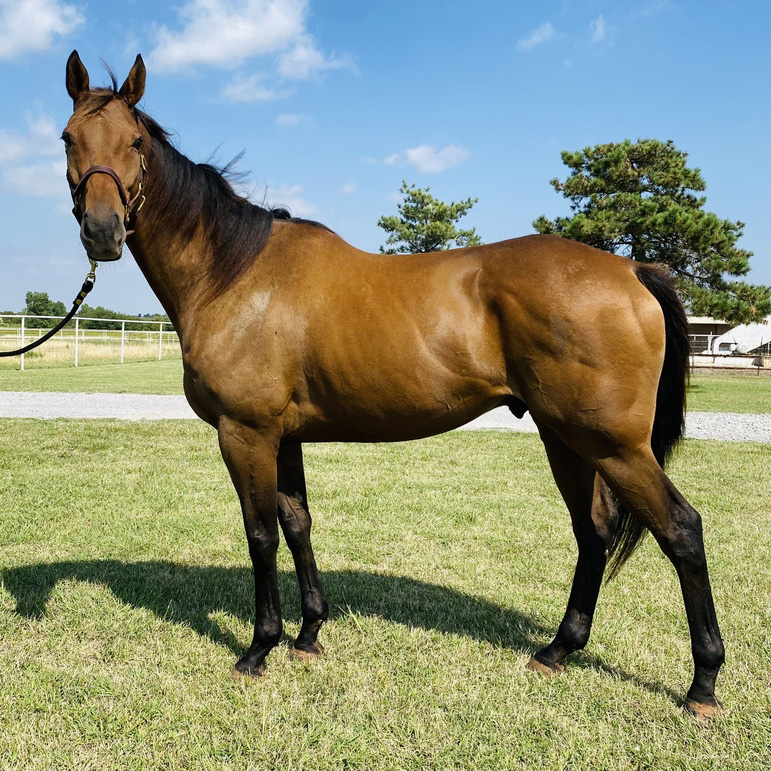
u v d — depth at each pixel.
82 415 10.61
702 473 6.96
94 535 4.63
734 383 21.39
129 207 2.61
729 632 3.15
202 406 2.79
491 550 4.48
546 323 2.38
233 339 2.64
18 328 20.25
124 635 3.12
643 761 2.24
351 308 2.59
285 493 3.03
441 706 2.56
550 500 5.80
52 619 3.26
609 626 3.26
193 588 3.71
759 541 4.62
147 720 2.45
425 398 2.56
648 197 21.55
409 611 3.48
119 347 25.23
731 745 2.30
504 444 8.85
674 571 4.10
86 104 2.64
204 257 2.75
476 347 2.50
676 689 2.69
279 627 2.83
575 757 2.25
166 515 5.16
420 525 5.03
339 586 3.79
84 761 2.21
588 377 2.37
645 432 2.40
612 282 2.42
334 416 2.71
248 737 2.34
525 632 3.23
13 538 4.51
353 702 2.57
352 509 5.46
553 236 2.68
